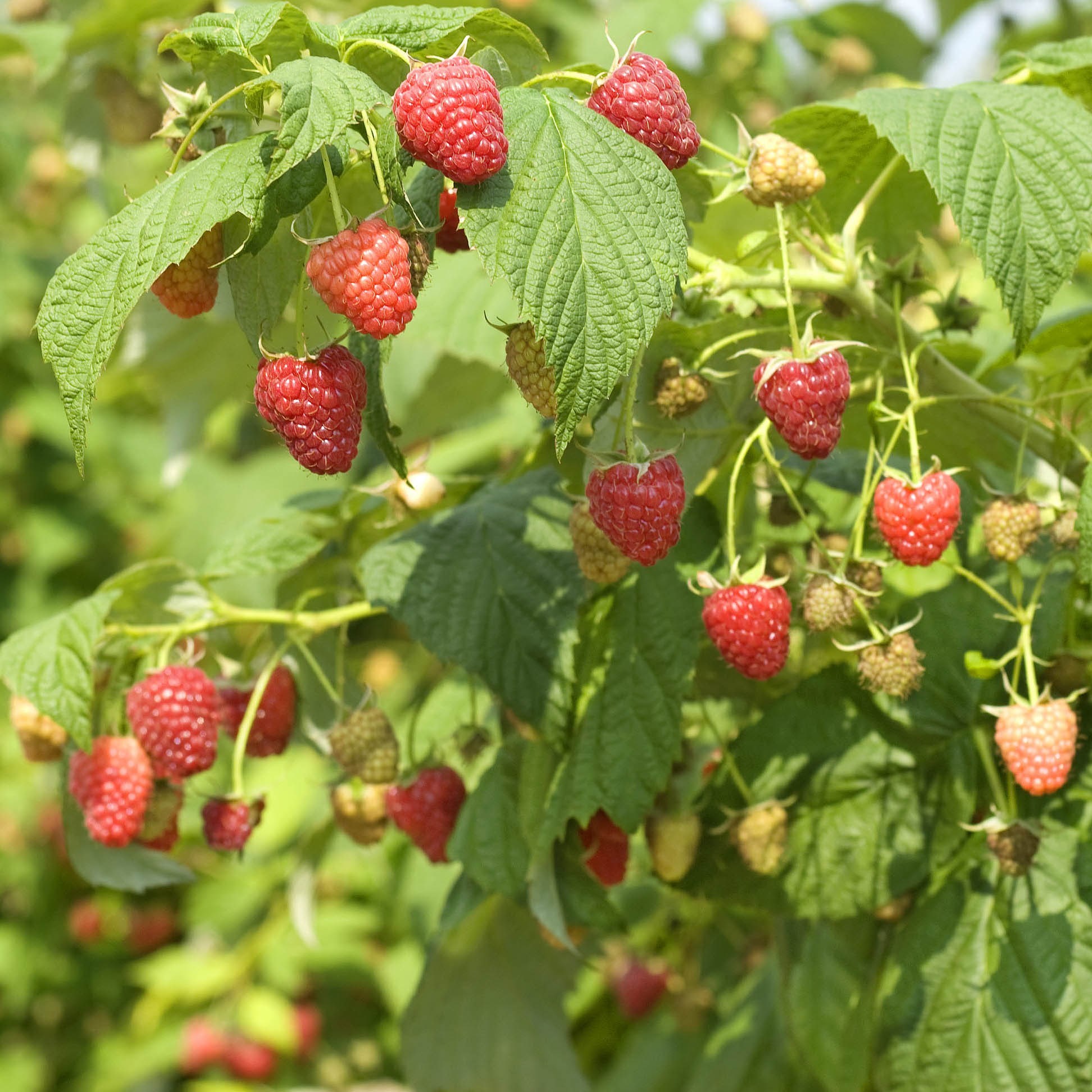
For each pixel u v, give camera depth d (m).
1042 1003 0.71
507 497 0.75
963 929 0.73
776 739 0.74
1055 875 0.72
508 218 0.63
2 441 2.01
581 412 0.63
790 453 0.77
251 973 1.47
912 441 0.69
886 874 0.73
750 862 0.73
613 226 0.63
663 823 0.74
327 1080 1.51
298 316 0.65
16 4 1.13
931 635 0.74
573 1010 1.08
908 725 0.73
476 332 0.89
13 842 1.77
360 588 0.80
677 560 0.73
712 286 0.71
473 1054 0.81
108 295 0.63
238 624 0.78
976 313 0.75
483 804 0.76
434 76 0.63
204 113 0.66
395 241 0.64
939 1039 0.72
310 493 0.82
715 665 0.77
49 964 1.76
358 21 0.66
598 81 0.66
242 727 0.77
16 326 2.01
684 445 0.74
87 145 0.96
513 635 0.73
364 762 0.77
